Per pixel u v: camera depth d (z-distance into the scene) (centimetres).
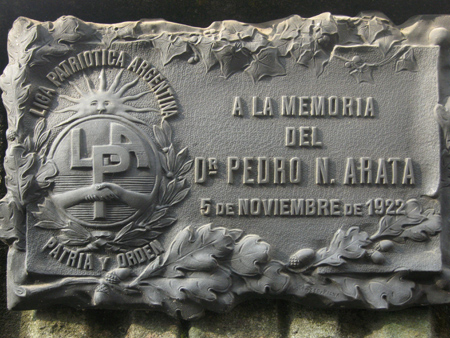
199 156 146
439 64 152
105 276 141
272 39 149
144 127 145
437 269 142
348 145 147
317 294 142
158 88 147
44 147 144
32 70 145
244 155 146
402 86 149
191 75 148
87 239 142
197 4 161
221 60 147
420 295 145
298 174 146
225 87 148
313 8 163
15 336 155
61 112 145
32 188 142
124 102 145
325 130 147
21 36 147
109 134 143
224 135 146
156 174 143
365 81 149
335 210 146
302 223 145
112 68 147
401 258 144
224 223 144
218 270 140
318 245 144
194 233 142
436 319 154
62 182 142
